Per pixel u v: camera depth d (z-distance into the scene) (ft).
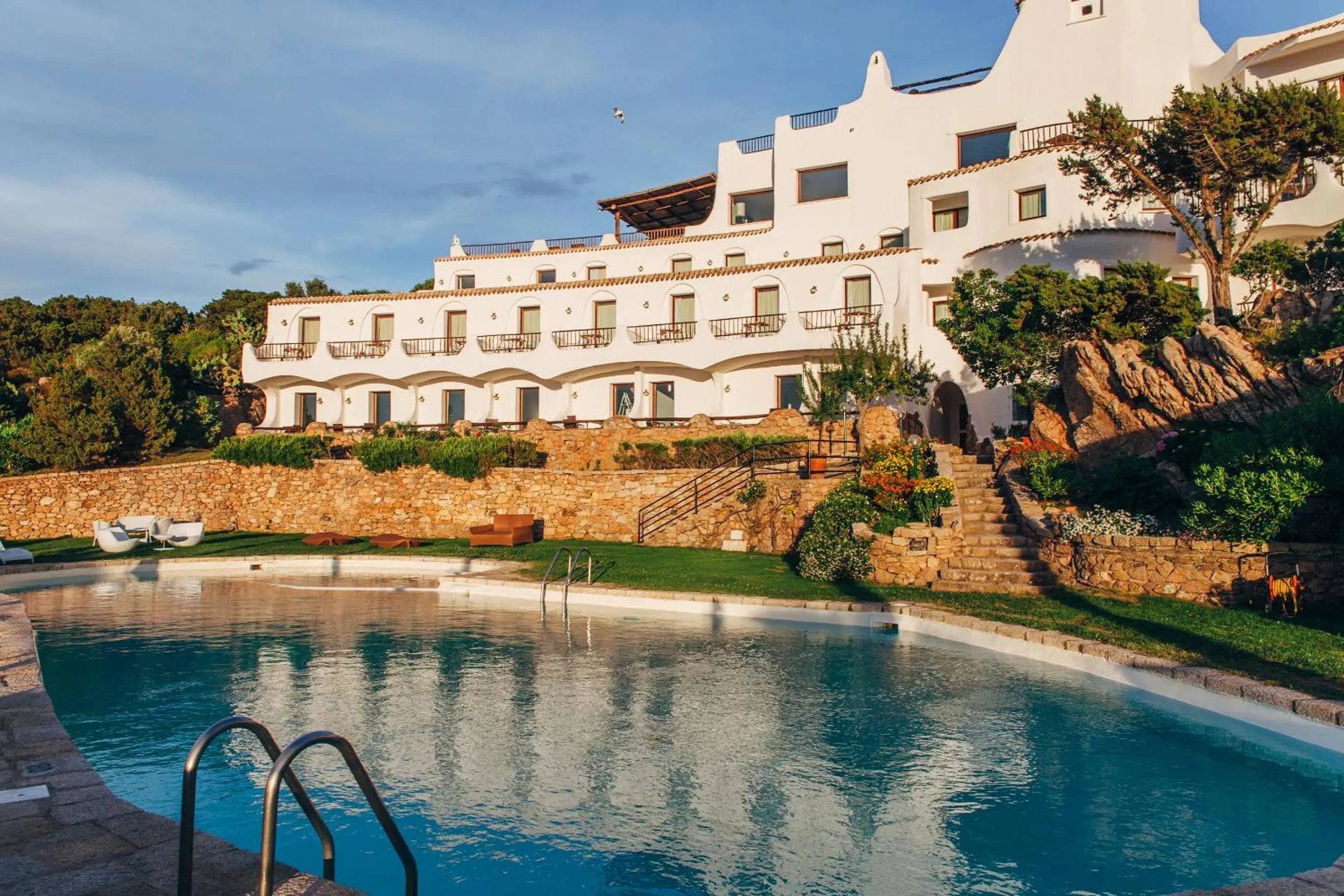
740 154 135.33
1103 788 25.35
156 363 133.69
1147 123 100.78
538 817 23.45
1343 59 86.69
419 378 134.92
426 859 21.02
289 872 16.89
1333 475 43.57
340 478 106.63
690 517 83.66
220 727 15.39
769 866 20.62
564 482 93.56
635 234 161.17
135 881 16.37
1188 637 38.63
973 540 58.54
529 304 130.72
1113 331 70.28
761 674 38.70
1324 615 42.27
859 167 121.19
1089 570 51.62
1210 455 48.57
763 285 113.39
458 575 69.05
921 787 25.53
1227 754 28.14
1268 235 85.56
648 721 31.99
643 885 19.67
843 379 90.99
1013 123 111.24
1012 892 19.25
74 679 38.78
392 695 35.68
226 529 110.73
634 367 122.31
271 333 143.13
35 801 20.31
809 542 62.28
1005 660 40.27
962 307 82.23
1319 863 20.57
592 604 57.82
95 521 107.14
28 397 140.46
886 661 40.50
